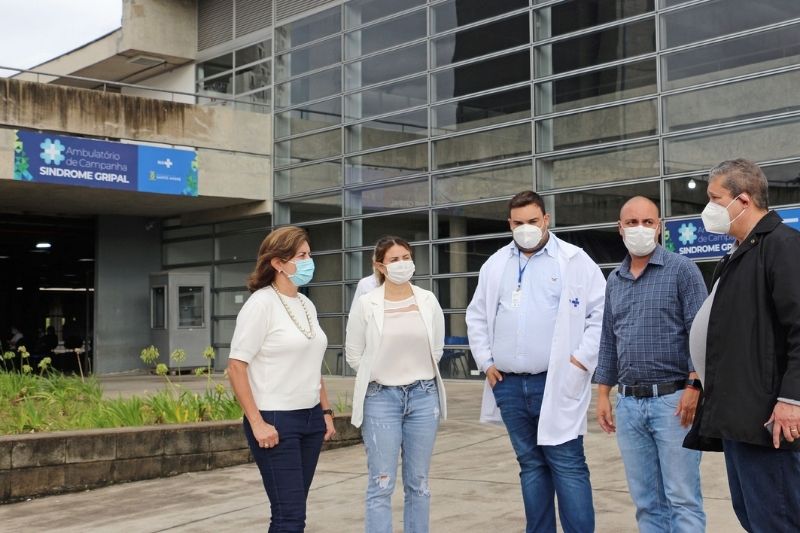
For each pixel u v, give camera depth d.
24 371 13.62
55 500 7.66
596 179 16.41
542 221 5.12
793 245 3.55
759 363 3.58
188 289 23.86
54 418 9.72
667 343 4.55
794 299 3.46
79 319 45.50
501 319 5.17
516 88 17.75
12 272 39.62
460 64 18.84
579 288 5.05
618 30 16.23
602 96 16.42
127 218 25.47
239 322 4.64
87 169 19.88
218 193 22.00
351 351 5.36
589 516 4.96
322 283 21.69
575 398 4.96
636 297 4.67
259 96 23.61
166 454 8.55
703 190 14.89
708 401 3.71
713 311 3.73
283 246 4.71
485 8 18.42
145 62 26.25
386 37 20.45
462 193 18.67
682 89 15.24
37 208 23.67
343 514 6.70
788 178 13.90
